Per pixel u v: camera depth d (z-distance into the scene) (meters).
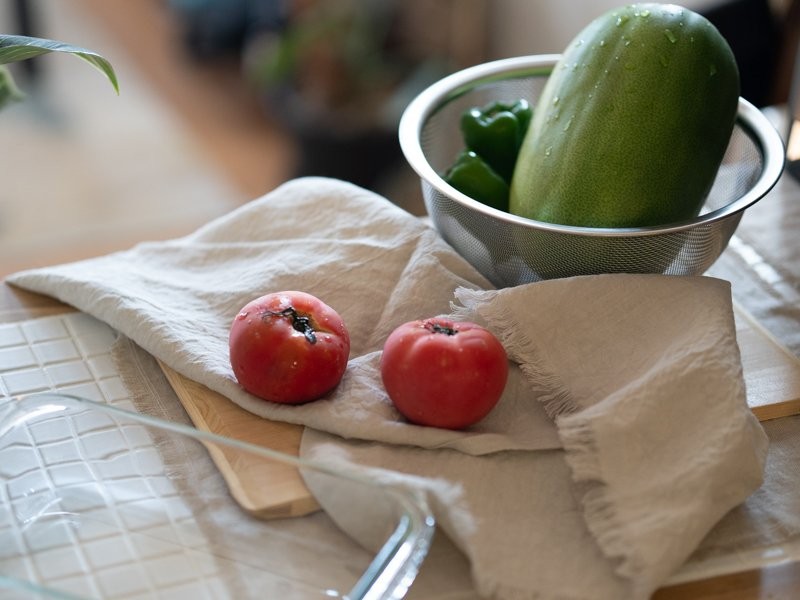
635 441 0.87
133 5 3.53
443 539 0.87
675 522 0.84
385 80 2.48
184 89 3.11
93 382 0.99
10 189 2.63
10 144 2.81
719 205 1.11
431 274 1.00
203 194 2.64
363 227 1.05
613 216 0.98
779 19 1.35
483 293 0.95
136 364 1.00
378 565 0.80
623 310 0.94
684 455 0.87
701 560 0.87
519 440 0.91
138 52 3.28
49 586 0.83
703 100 0.96
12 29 3.06
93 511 0.87
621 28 0.98
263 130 2.93
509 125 1.05
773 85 1.38
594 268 0.98
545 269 0.99
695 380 0.89
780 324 1.06
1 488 0.89
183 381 0.97
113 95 3.06
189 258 1.07
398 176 2.45
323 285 1.01
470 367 0.89
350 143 2.36
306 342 0.91
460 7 2.49
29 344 1.01
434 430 0.90
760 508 0.90
